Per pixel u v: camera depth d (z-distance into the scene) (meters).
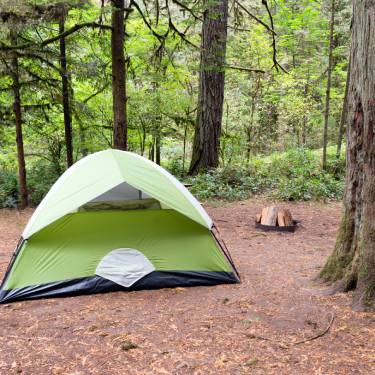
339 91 16.78
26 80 9.70
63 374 2.89
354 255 4.23
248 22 15.12
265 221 7.86
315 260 5.76
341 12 15.06
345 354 3.06
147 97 13.27
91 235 4.66
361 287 3.85
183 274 4.72
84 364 3.01
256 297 4.30
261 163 13.57
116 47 8.54
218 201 10.60
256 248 6.53
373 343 3.19
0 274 5.35
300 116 16.36
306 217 8.95
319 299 4.10
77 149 12.80
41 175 11.71
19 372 2.92
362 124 4.00
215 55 10.71
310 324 3.58
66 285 4.48
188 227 4.88
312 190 10.83
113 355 3.13
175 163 14.07
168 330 3.55
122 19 8.53
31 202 10.70
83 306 4.16
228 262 4.94
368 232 3.80
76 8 9.65
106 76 9.99
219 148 13.15
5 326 3.69
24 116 11.02
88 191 4.60
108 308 4.09
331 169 12.73
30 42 9.23
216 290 4.59
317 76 16.22
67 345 3.30
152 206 5.00
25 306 4.19
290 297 4.23
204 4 8.89
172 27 9.62
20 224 8.72
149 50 11.79
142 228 4.77
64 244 4.58
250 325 3.61
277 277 4.97
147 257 4.70
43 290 4.41
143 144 14.30
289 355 3.08
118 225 4.73
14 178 10.95
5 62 8.95
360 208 4.20
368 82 3.73
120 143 8.69
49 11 8.91
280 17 15.41
